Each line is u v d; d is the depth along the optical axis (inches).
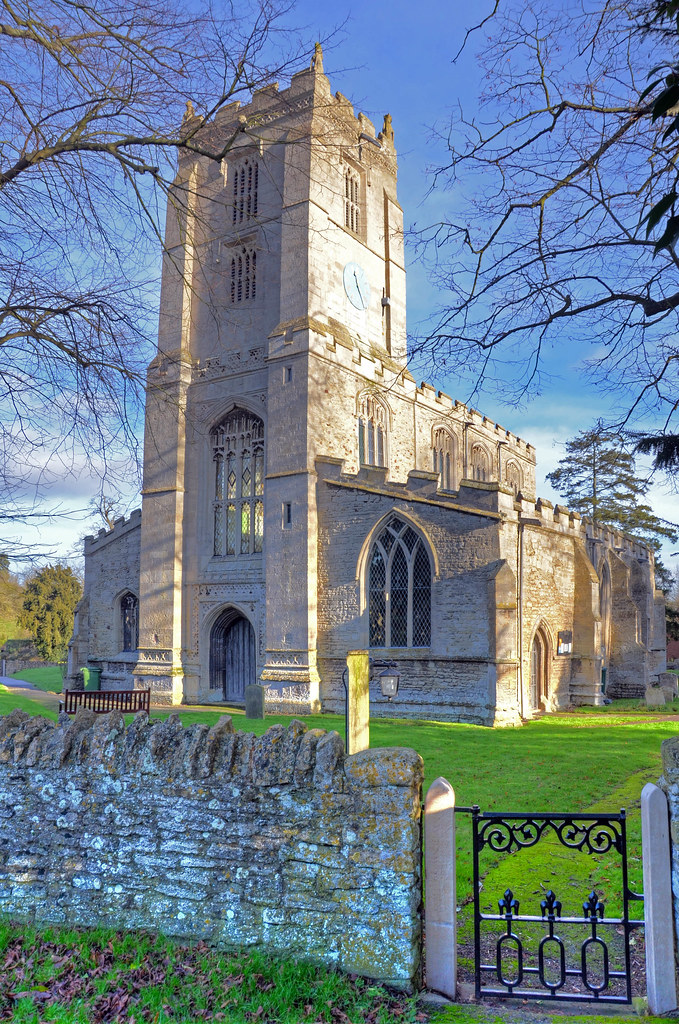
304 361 1002.7
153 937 207.6
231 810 207.0
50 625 2373.3
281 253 1054.4
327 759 199.5
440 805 194.4
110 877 217.6
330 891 194.1
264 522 1025.5
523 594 957.2
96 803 222.8
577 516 1163.9
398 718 884.6
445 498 888.9
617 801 406.6
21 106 333.1
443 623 873.5
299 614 967.6
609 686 1337.4
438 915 191.3
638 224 301.0
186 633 1120.2
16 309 344.2
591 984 201.0
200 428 1122.7
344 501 971.3
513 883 277.3
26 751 234.2
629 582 1408.7
